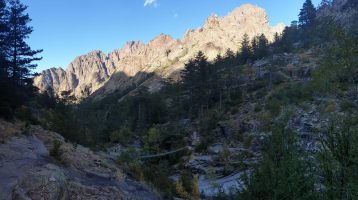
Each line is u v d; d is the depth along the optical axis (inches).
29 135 889.5
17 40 1654.8
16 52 1658.5
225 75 3627.0
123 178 752.3
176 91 4099.4
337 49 590.6
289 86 2751.0
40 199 393.1
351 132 410.6
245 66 4109.3
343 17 4594.0
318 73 627.8
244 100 2938.0
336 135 415.5
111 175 740.7
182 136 2549.2
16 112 1206.9
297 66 3373.5
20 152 669.3
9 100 1191.6
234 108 2736.2
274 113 2102.6
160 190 833.5
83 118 2913.4
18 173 535.2
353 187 370.3
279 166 539.5
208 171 1664.6
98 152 1145.4
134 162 1090.7
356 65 572.1
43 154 706.2
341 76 595.8
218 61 4242.1
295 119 1768.0
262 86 3218.5
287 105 2017.7
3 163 564.1
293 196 462.6
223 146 2043.6
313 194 453.4
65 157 733.3
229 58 4333.2
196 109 3221.0
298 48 4146.2
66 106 1352.1
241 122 2385.6
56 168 470.6
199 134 2551.7
